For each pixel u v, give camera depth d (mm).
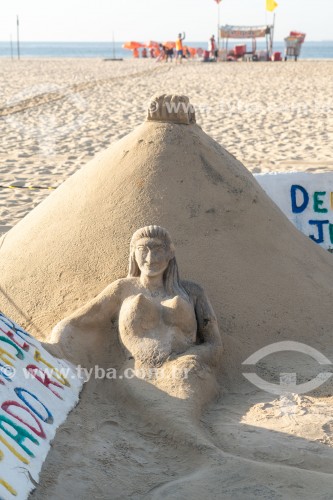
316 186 6090
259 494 2777
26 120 15164
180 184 4316
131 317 3609
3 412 2957
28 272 4246
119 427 3256
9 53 87125
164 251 3689
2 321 3416
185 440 3074
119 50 98875
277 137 12930
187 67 32281
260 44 166750
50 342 3650
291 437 3193
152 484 2877
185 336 3650
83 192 4461
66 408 3297
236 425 3289
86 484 2846
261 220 4410
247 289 4094
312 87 21609
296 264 4398
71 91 20875
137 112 16359
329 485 2836
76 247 4203
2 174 10070
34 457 2881
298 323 4109
